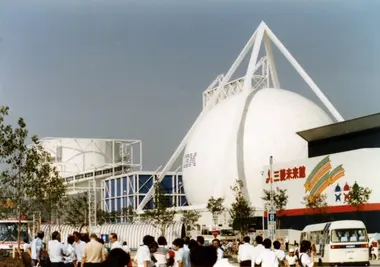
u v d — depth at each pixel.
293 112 134.00
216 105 145.38
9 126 47.22
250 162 130.25
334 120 141.38
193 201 142.00
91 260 26.00
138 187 164.12
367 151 90.06
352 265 51.59
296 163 104.00
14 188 52.06
